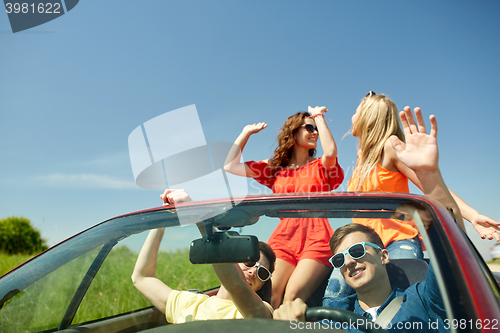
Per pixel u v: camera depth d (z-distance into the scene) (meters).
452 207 1.33
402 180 1.90
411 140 1.38
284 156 2.38
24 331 0.96
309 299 0.90
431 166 1.33
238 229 1.03
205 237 0.96
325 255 0.95
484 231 1.70
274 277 0.93
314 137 2.31
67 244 1.21
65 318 1.03
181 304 1.02
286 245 0.97
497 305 0.71
